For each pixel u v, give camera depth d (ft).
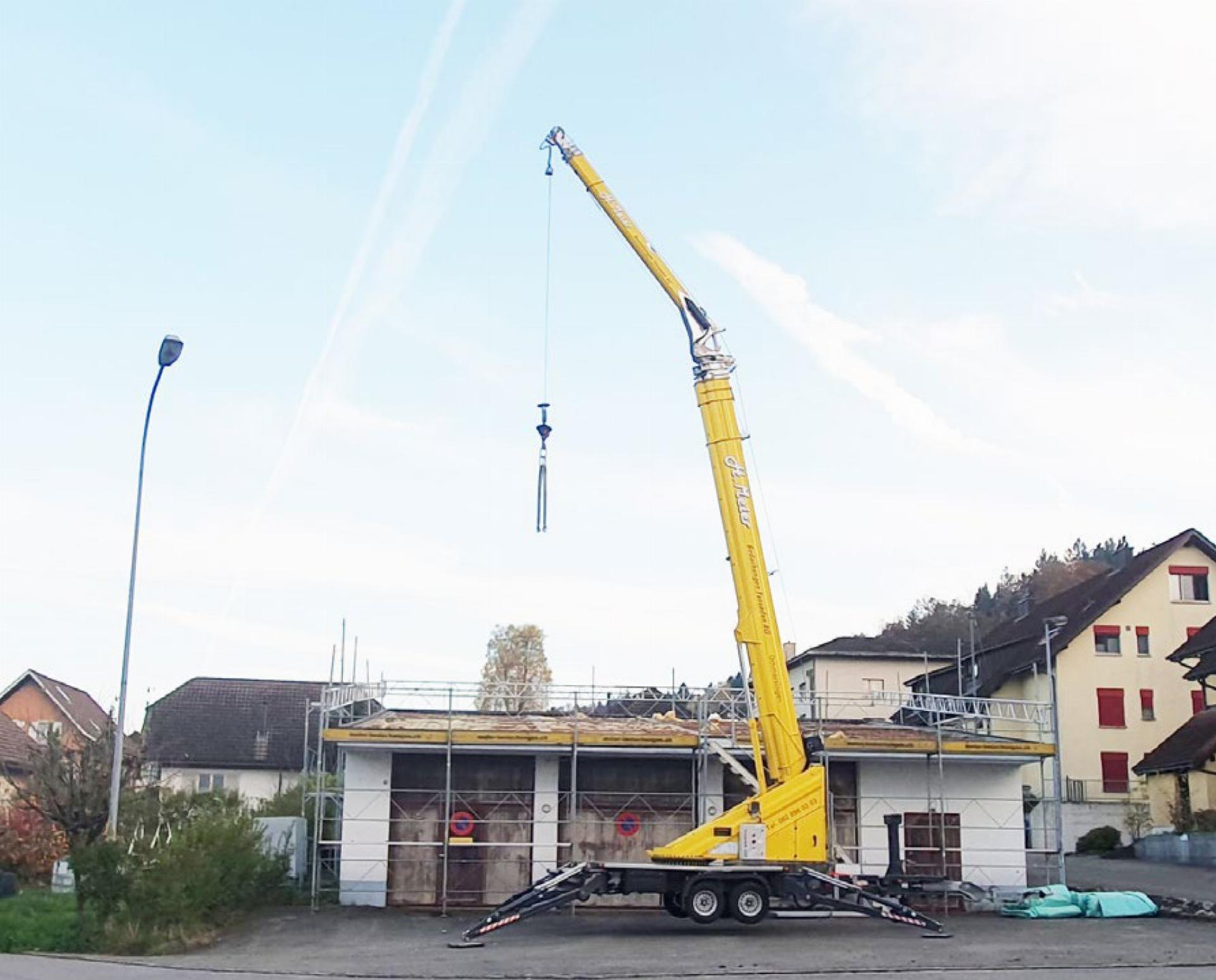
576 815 94.63
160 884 74.02
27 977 58.70
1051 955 67.77
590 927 81.10
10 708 175.52
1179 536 173.88
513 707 110.01
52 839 110.22
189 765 168.35
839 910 77.87
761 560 76.33
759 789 77.36
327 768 120.57
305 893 95.25
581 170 81.00
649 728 97.50
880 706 197.77
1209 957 66.54
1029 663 173.17
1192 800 139.64
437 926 82.79
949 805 97.35
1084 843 150.41
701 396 77.51
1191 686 171.22
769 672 76.13
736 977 59.77
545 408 75.92
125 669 77.41
